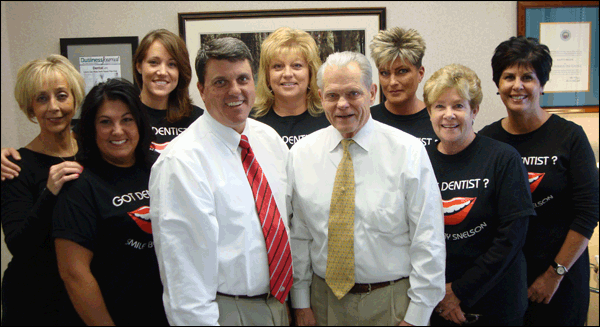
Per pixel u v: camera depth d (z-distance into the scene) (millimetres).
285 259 1533
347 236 1527
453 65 1659
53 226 1407
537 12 2707
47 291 1613
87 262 1435
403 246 1566
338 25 2682
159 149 1951
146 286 1566
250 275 1448
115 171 1525
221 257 1416
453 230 1671
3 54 2695
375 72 2709
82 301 1415
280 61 2004
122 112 1468
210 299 1377
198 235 1343
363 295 1552
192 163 1363
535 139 1881
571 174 1813
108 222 1455
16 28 2703
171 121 2025
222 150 1464
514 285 1647
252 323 1482
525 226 1594
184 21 2670
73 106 1791
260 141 1624
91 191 1439
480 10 2723
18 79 1720
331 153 1604
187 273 1338
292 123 2078
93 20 2697
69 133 1812
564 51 2725
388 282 1547
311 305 1675
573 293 1895
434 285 1477
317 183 1591
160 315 1620
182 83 2027
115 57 2689
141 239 1528
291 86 2008
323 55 2697
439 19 2723
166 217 1335
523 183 1591
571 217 1853
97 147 1509
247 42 2688
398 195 1520
